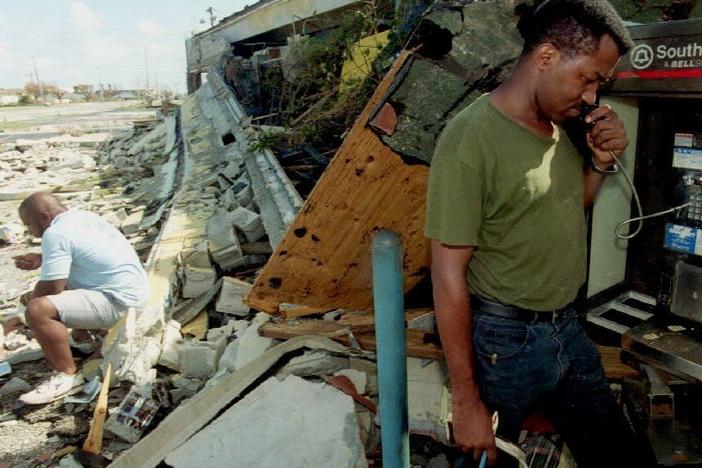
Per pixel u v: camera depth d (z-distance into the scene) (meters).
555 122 1.64
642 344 2.40
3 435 3.30
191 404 2.73
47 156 14.50
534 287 1.71
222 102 13.70
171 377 3.64
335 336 3.19
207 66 21.38
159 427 2.62
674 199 2.44
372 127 2.50
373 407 2.71
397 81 2.46
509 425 1.88
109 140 17.03
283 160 7.41
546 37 1.54
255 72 12.06
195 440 2.54
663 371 2.46
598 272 2.72
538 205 1.62
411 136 2.52
